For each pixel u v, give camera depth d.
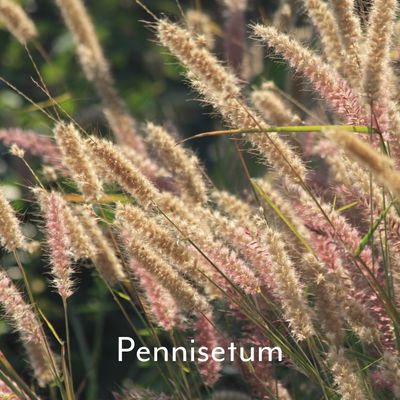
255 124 1.41
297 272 1.43
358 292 1.41
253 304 1.47
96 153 1.40
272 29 1.41
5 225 1.43
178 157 1.51
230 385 1.65
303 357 1.43
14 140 1.69
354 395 1.30
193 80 1.43
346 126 1.36
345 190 1.47
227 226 1.41
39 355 1.50
